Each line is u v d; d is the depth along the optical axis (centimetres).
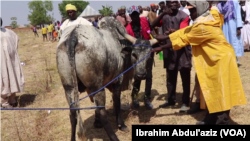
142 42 398
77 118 357
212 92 384
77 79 359
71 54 331
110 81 391
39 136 430
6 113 544
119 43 411
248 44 958
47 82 721
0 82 540
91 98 414
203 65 394
